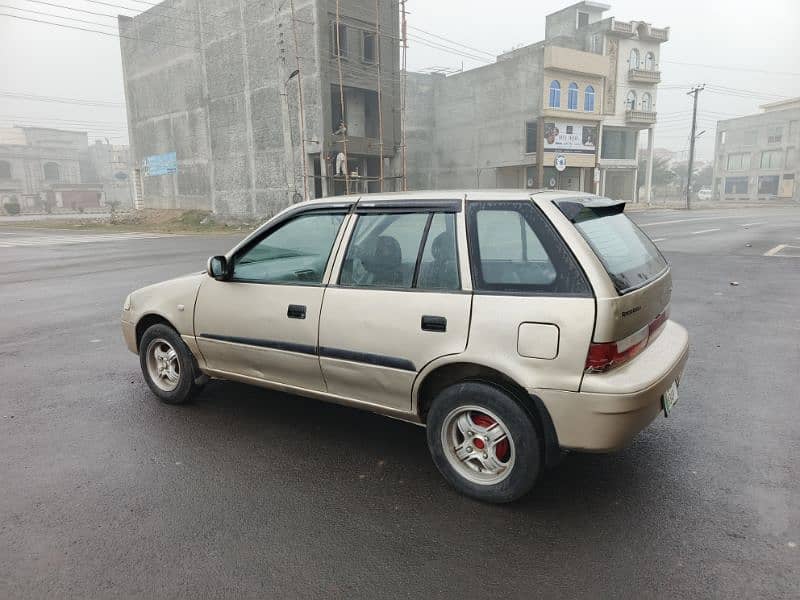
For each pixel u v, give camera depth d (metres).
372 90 32.44
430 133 48.97
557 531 2.90
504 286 2.99
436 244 3.24
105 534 2.89
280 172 32.62
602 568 2.62
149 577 2.57
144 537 2.87
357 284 3.48
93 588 2.50
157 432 4.13
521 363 2.91
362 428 4.19
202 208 38.75
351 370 3.48
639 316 3.01
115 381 5.29
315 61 29.44
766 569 2.59
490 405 3.03
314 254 3.73
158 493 3.29
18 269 14.20
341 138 30.22
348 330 3.43
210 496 3.26
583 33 46.41
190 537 2.87
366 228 3.51
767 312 7.92
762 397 4.73
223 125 35.72
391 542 2.83
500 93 43.22
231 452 3.81
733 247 16.44
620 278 2.94
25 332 7.32
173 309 4.38
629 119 46.78
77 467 3.61
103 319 8.08
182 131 39.34
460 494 3.25
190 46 37.06
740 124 76.75
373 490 3.32
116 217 40.22
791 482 3.35
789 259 13.67
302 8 29.53
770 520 2.97
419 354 3.18
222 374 4.25
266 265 3.96
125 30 43.19
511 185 44.47
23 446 3.92
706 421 4.25
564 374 2.83
